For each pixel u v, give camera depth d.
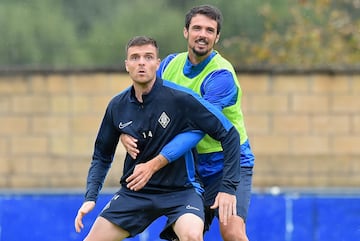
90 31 73.75
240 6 63.69
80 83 38.81
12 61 67.88
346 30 51.00
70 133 38.97
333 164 38.47
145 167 20.34
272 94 38.34
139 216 21.08
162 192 20.98
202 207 20.88
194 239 20.06
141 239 33.66
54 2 73.88
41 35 70.62
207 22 21.58
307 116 38.41
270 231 34.22
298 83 38.38
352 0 53.94
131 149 20.77
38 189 39.06
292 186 38.59
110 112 21.08
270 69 38.28
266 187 38.56
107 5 77.88
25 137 39.03
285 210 34.22
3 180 39.16
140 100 20.70
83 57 71.44
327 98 38.34
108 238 21.05
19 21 69.25
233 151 20.61
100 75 38.69
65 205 34.75
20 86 38.97
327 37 51.31
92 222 34.28
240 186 22.42
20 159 39.12
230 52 53.75
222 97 21.67
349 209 34.19
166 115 20.61
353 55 50.19
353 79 38.31
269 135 38.44
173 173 20.94
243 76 38.38
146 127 20.69
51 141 39.00
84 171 39.03
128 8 74.81
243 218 22.16
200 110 20.55
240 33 62.72
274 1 62.62
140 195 21.06
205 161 22.38
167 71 22.42
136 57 20.42
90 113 38.84
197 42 21.61
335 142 38.44
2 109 39.00
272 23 52.69
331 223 34.19
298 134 38.44
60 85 38.84
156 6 73.50
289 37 51.03
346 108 38.38
